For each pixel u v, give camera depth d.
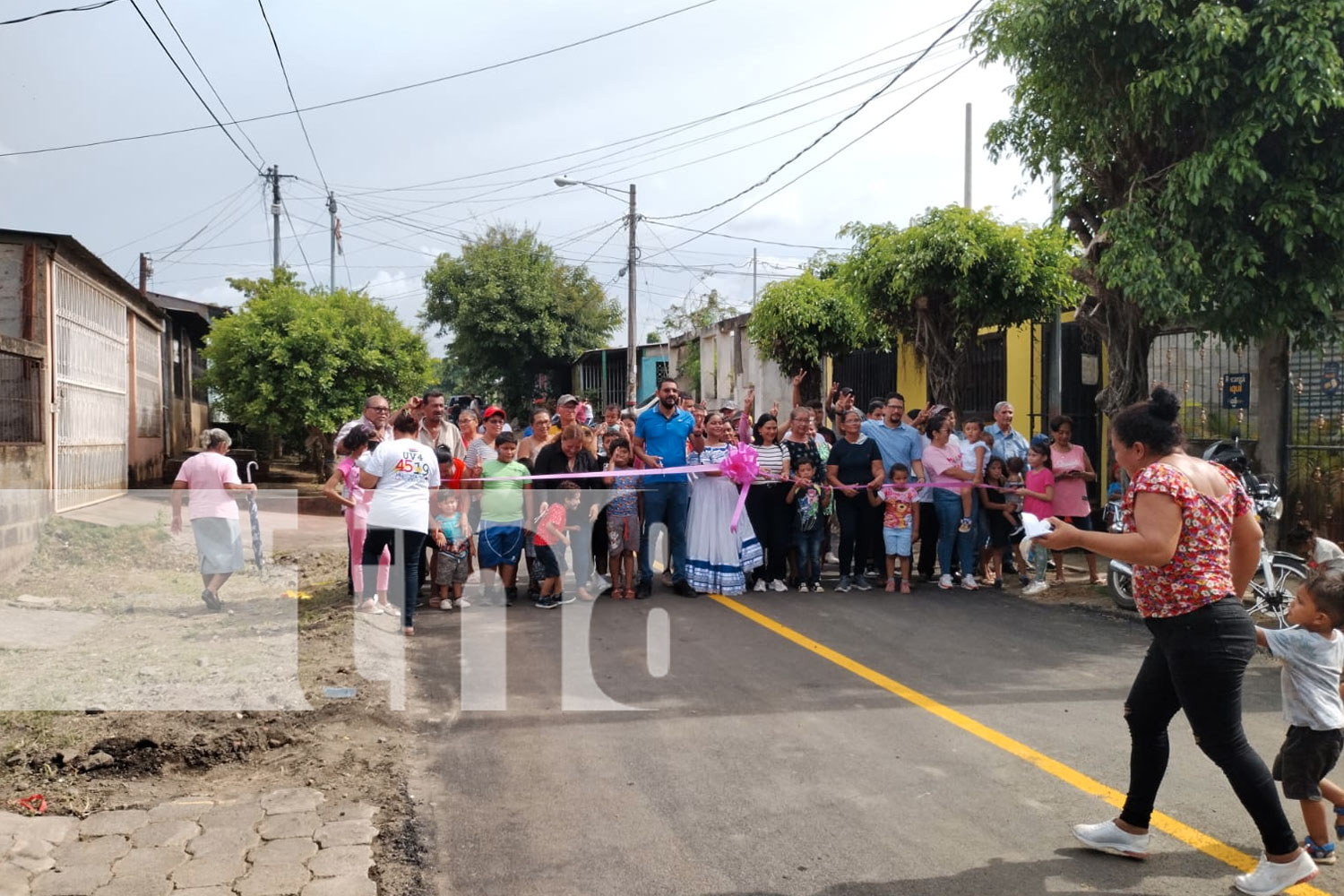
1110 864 3.92
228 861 3.92
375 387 20.95
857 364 18.39
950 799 4.54
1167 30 7.93
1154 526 3.64
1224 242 8.14
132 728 5.32
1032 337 13.39
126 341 16.59
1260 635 4.04
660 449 9.52
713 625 8.09
